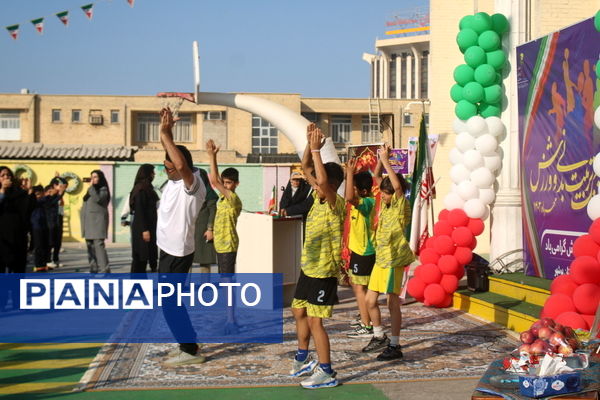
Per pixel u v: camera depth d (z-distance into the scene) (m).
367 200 7.62
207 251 10.21
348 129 45.75
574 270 6.60
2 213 9.33
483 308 8.77
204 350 6.99
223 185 7.99
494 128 9.65
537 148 9.09
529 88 9.18
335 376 5.64
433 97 18.02
